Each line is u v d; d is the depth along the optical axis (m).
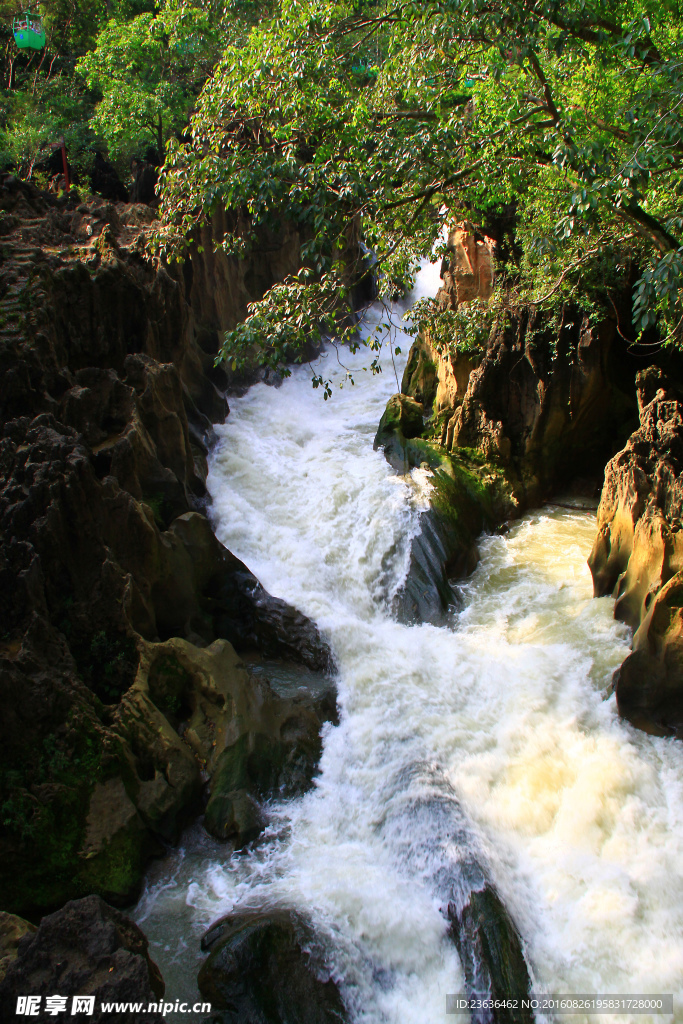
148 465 14.00
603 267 16.58
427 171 13.63
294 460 19.25
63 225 18.17
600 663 12.97
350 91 14.42
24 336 13.86
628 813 10.70
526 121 13.68
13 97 27.25
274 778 11.57
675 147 11.41
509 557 16.81
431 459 18.39
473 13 11.67
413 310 18.89
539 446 18.78
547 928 9.70
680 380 18.98
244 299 23.25
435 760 11.83
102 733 10.50
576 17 11.61
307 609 14.83
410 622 15.46
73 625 11.52
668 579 12.66
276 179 12.58
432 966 9.37
